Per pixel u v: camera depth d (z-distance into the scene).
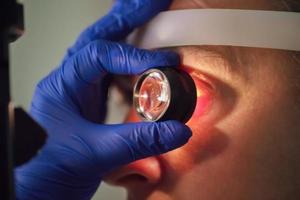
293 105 0.27
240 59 0.28
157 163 0.30
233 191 0.28
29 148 0.20
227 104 0.28
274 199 0.27
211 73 0.28
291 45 0.27
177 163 0.30
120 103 0.34
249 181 0.27
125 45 0.32
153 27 0.31
